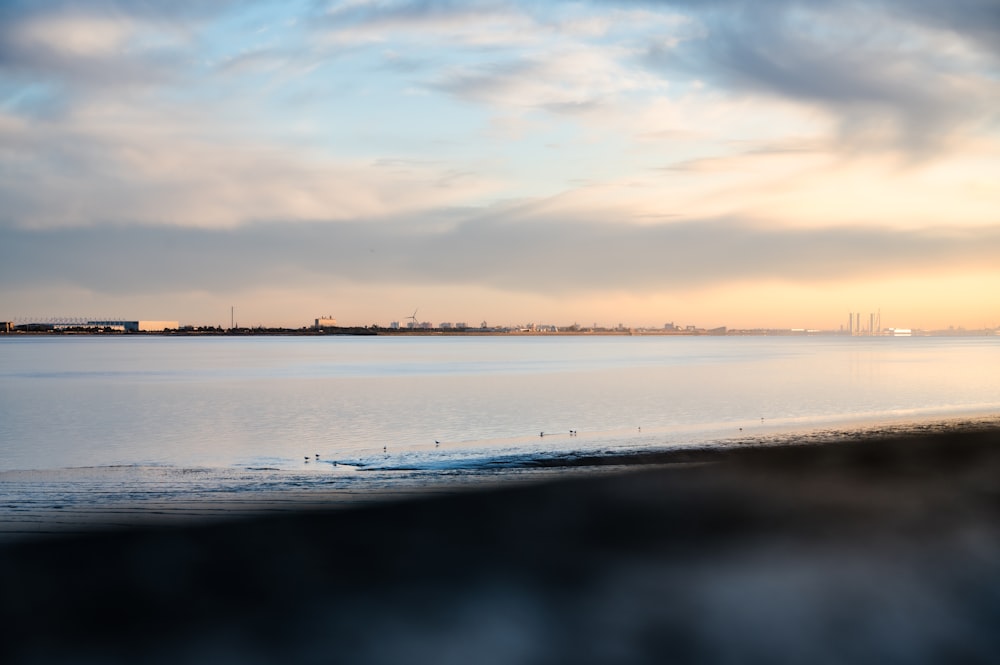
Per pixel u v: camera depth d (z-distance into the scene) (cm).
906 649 515
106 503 1184
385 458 2338
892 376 7162
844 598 601
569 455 2145
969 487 1032
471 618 577
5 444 2978
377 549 771
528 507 957
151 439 3098
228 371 8594
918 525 809
